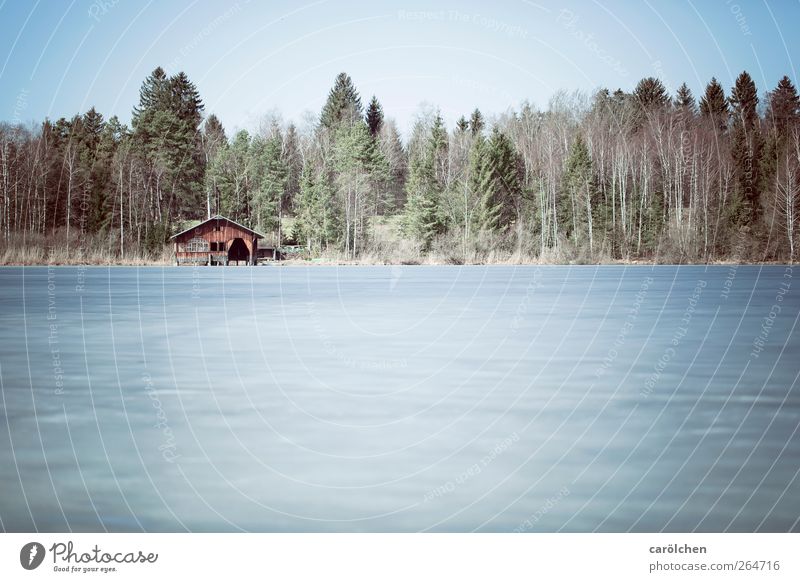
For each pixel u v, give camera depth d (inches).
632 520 341.1
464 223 3831.2
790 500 360.5
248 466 407.2
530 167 4097.0
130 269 3245.6
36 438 455.5
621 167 3848.4
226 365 733.9
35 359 762.8
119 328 1040.8
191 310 1326.3
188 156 4335.6
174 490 370.9
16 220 3782.0
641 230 3816.4
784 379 655.8
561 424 496.4
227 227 3708.2
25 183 3922.2
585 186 3762.3
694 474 394.6
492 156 3865.7
